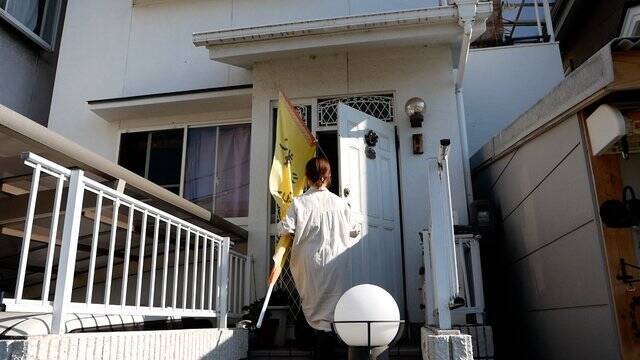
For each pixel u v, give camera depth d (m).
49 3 6.85
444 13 4.53
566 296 3.23
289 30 4.74
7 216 3.10
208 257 4.48
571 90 2.98
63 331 1.98
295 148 4.31
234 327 3.76
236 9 6.18
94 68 6.34
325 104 5.12
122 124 6.00
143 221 2.63
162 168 5.77
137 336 2.38
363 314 1.89
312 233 3.08
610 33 6.65
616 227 2.75
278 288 4.55
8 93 6.08
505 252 4.43
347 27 4.68
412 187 4.70
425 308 3.60
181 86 6.03
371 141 4.57
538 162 3.63
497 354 4.56
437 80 4.96
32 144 2.61
